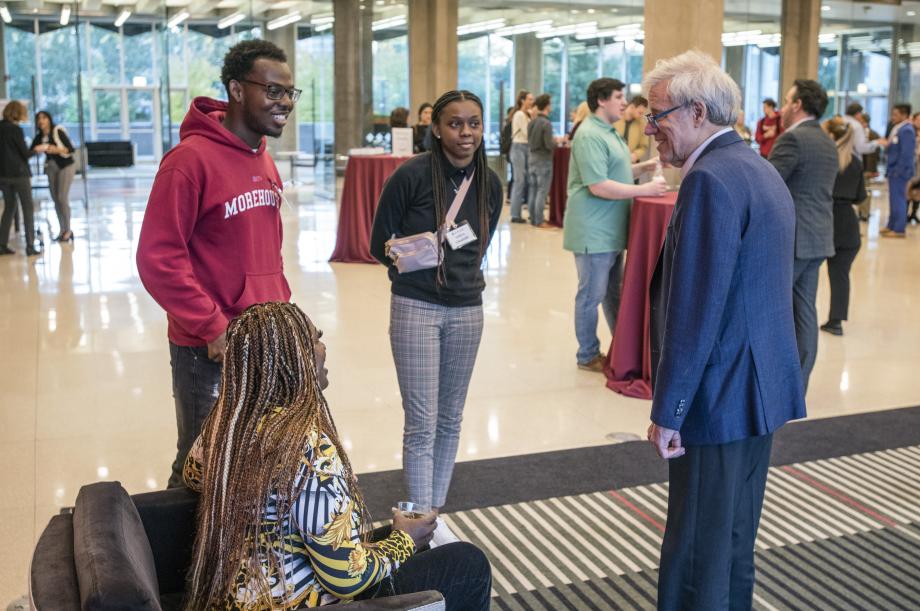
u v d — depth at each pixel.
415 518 2.00
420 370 3.04
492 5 16.75
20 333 6.13
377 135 14.41
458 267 3.02
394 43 15.64
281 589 1.58
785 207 2.12
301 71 15.33
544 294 7.60
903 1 19.27
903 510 3.45
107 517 1.58
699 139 2.16
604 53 17.53
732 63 17.33
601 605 2.75
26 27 13.62
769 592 2.83
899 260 9.41
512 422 4.48
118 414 4.52
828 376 5.32
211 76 15.62
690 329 2.04
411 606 1.53
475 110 2.94
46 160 10.13
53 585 1.41
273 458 1.56
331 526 1.58
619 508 3.48
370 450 4.08
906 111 11.41
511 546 3.15
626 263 4.93
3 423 4.38
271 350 1.64
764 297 2.11
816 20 17.34
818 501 3.53
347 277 8.24
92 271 8.43
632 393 4.88
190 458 1.83
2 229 9.43
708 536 2.19
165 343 5.89
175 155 2.54
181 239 2.52
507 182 16.56
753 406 2.12
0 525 3.29
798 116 4.63
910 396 4.94
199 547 1.62
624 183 4.93
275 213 2.79
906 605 2.76
